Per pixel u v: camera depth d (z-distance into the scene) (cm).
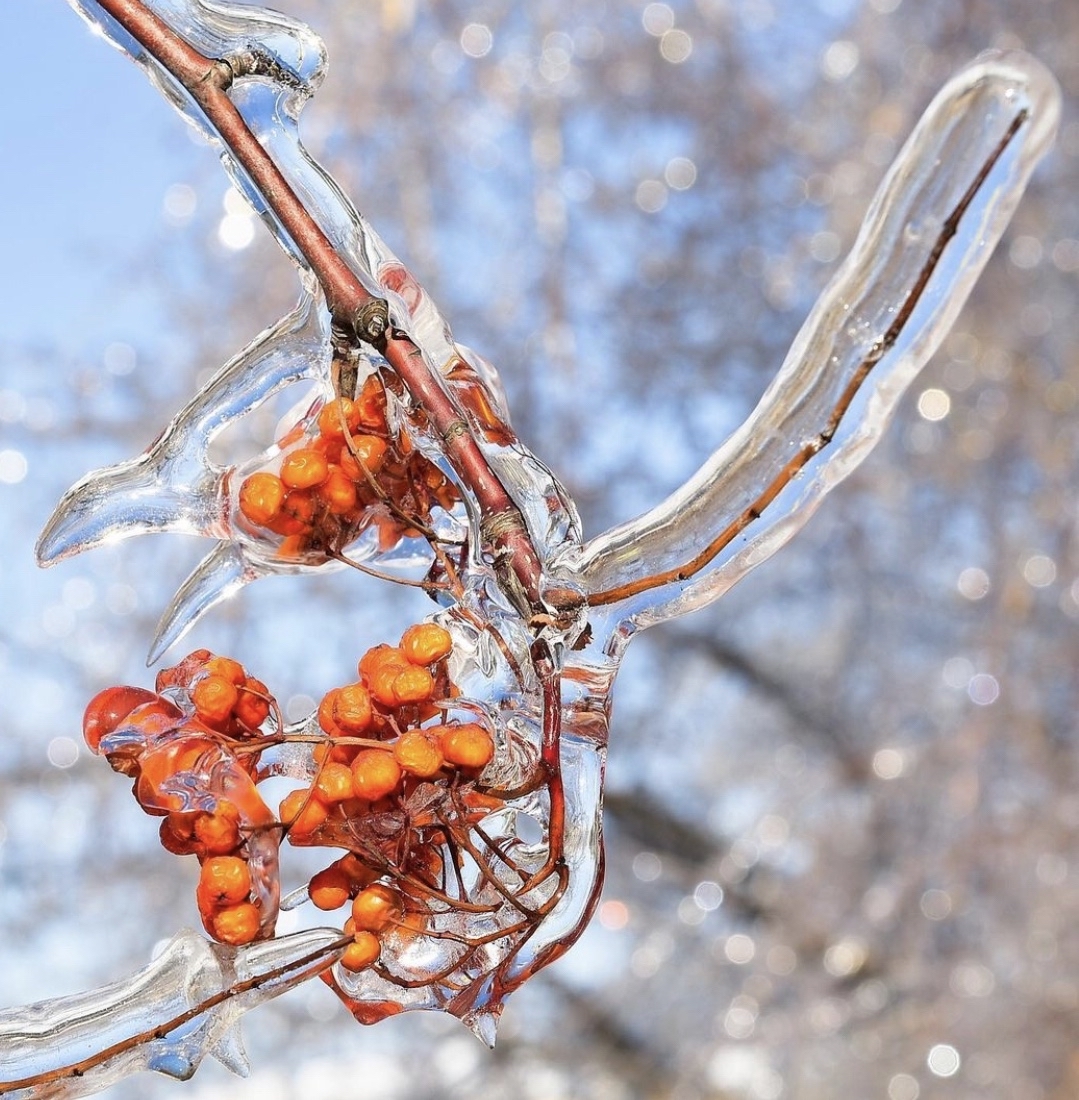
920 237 49
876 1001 201
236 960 51
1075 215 199
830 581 222
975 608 205
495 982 51
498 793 50
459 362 53
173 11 54
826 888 207
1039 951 182
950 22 199
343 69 194
